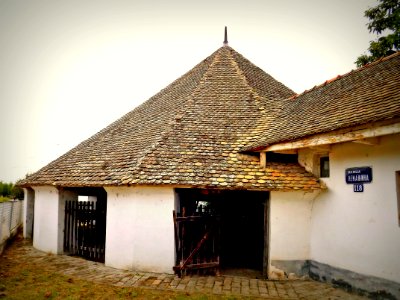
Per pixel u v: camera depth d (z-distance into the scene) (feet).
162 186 26.81
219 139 32.42
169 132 32.83
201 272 27.48
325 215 26.53
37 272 27.68
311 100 33.45
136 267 27.71
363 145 23.30
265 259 27.35
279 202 27.40
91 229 33.68
